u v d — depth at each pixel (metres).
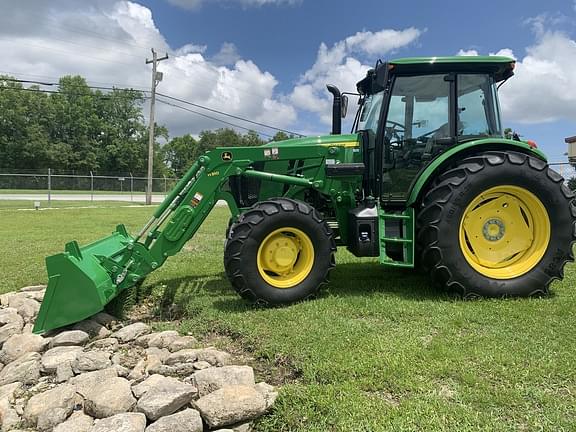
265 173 4.63
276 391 2.62
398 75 4.71
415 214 4.59
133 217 14.32
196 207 4.47
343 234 4.91
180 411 2.39
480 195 4.32
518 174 4.31
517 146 4.56
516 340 3.24
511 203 4.47
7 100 49.44
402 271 5.67
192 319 4.13
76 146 55.03
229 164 4.56
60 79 55.16
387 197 4.78
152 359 3.21
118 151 56.53
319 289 4.41
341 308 4.12
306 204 4.39
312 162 4.83
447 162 4.61
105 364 3.15
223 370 2.74
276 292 4.25
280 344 3.31
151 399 2.40
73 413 2.56
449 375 2.74
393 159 4.77
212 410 2.32
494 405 2.42
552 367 2.79
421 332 3.47
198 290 4.99
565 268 5.65
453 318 3.74
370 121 5.08
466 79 4.75
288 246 4.35
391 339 3.30
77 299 3.84
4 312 4.26
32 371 3.11
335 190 4.82
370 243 4.45
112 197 28.42
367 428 2.24
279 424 2.38
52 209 18.25
